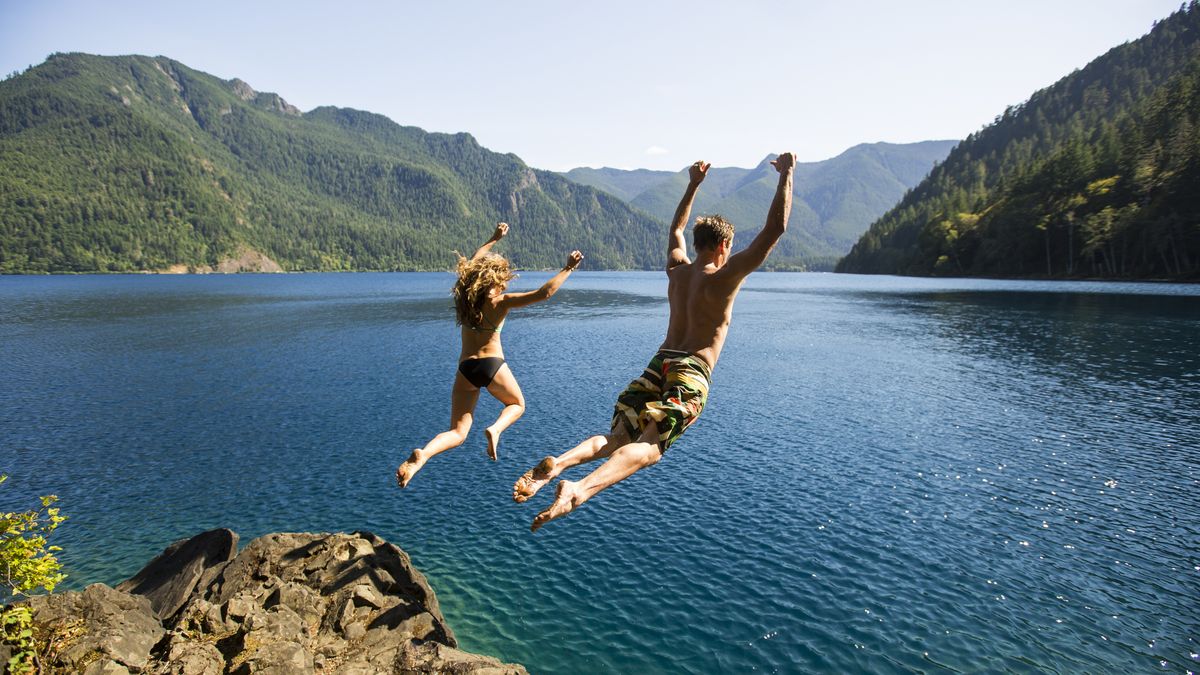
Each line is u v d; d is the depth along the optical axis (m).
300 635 9.15
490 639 11.41
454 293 5.40
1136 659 10.65
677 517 16.38
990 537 15.02
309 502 17.64
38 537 8.38
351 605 10.06
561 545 14.94
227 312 76.69
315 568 11.34
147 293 117.25
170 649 8.24
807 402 28.42
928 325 58.09
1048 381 32.56
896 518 16.12
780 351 43.56
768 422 25.08
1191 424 24.30
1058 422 24.81
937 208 196.25
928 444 22.12
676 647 11.14
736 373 35.44
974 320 60.75
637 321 67.62
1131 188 111.69
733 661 10.77
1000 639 11.22
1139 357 38.69
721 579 13.34
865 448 21.75
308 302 95.44
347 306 87.44
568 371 36.72
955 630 11.49
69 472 20.00
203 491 18.41
